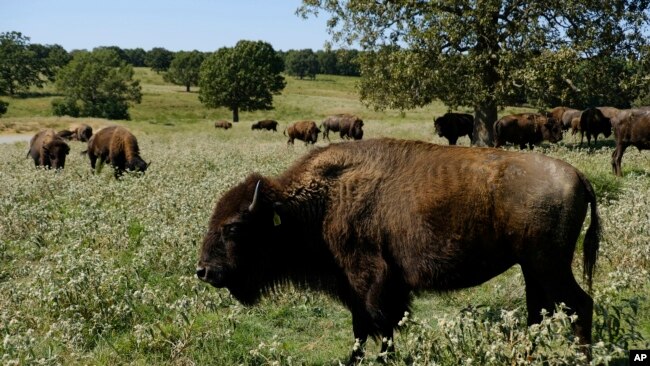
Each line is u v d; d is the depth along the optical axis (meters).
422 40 19.34
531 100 20.78
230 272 4.77
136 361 4.71
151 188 10.66
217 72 71.25
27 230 8.44
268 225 4.78
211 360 4.76
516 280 6.04
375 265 4.49
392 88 21.45
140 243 7.79
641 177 10.45
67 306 5.53
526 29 18.52
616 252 6.27
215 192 9.24
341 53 22.89
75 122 49.25
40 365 4.21
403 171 4.46
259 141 30.30
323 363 4.80
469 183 4.20
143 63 181.00
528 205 4.01
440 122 23.97
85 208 8.77
